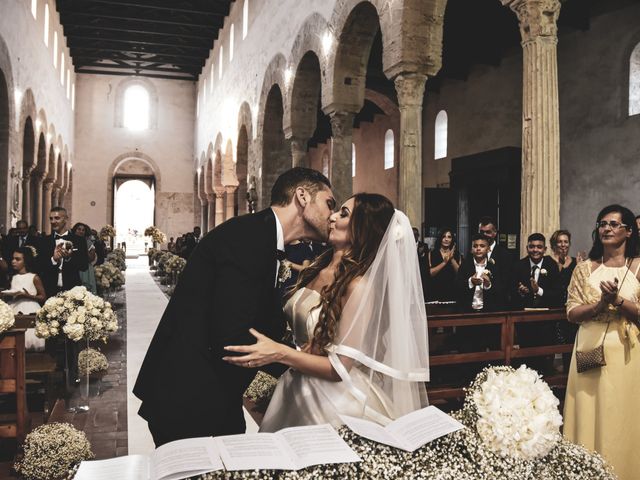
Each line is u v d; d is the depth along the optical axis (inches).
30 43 788.0
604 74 501.0
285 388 100.0
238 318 83.0
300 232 94.7
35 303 264.8
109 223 1418.6
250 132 830.5
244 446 69.7
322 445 71.0
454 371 227.8
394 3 379.2
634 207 472.7
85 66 1396.4
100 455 175.9
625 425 131.6
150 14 1083.9
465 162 671.1
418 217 375.9
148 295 637.3
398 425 79.0
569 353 231.6
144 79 1449.3
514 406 74.8
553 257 260.5
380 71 735.1
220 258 86.3
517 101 618.5
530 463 74.9
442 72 685.9
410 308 94.0
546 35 271.4
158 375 87.1
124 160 1445.6
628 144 478.6
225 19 1075.9
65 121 1218.6
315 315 94.2
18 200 713.6
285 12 649.6
